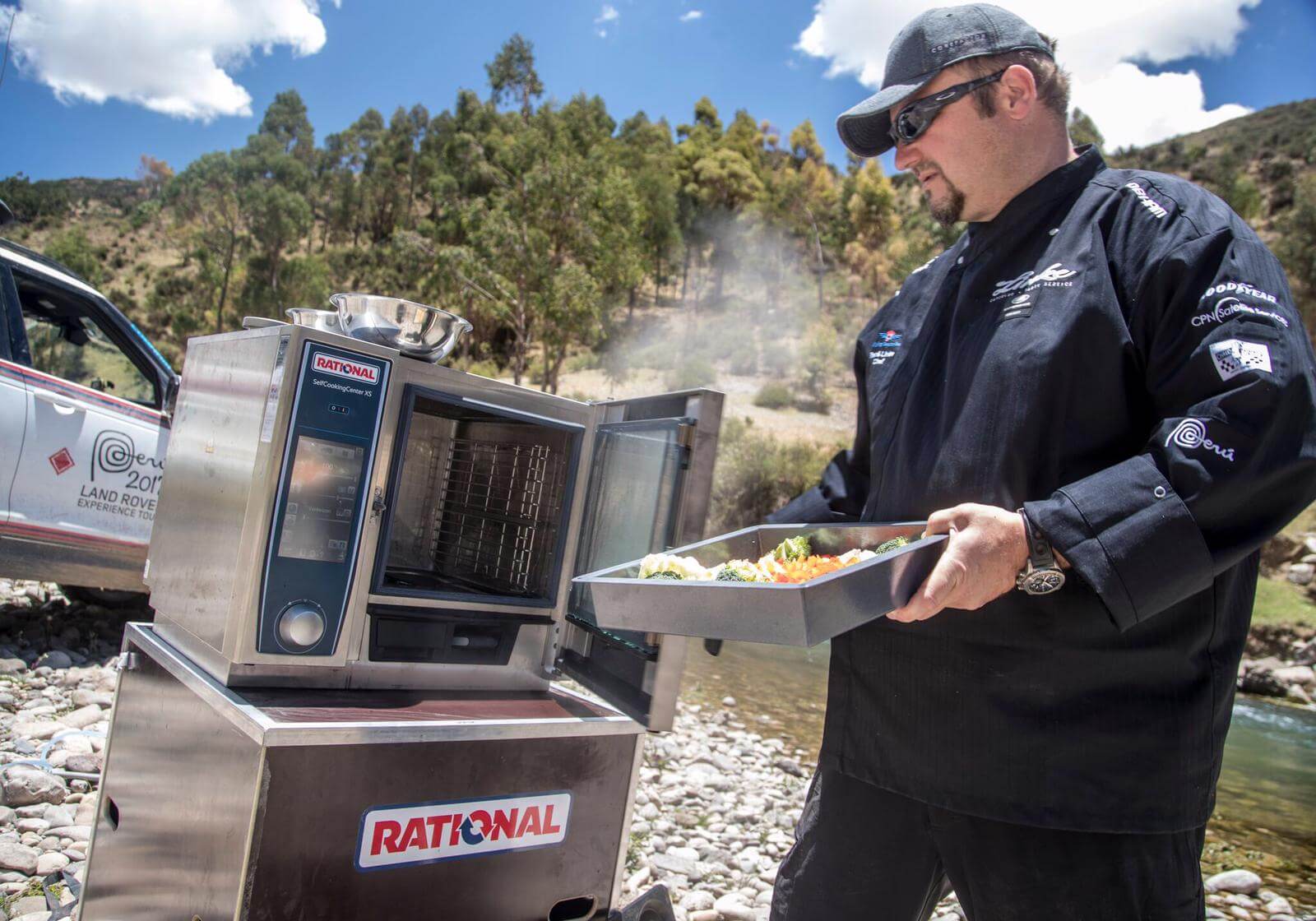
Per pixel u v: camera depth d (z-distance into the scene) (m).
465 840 1.38
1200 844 1.27
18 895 2.23
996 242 1.44
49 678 4.08
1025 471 1.27
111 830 1.64
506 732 1.40
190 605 1.52
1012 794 1.26
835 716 1.52
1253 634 13.85
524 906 1.47
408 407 1.48
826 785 1.54
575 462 1.71
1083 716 1.23
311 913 1.23
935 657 1.35
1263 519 1.07
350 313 1.58
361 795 1.26
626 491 1.61
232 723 1.26
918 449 1.47
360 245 95.38
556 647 1.73
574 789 1.51
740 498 21.36
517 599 1.65
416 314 1.56
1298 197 40.84
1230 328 1.09
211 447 1.57
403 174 105.44
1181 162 113.56
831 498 1.81
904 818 1.43
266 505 1.36
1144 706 1.21
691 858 3.21
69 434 4.27
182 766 1.41
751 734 5.49
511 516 1.82
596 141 76.00
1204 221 1.19
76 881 2.29
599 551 1.67
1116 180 1.34
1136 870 1.21
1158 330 1.19
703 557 1.41
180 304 60.78
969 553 1.09
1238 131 127.50
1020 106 1.39
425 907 1.34
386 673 1.52
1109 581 1.05
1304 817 5.44
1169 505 1.05
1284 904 3.71
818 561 1.26
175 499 1.69
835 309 57.19
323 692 1.43
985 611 1.29
